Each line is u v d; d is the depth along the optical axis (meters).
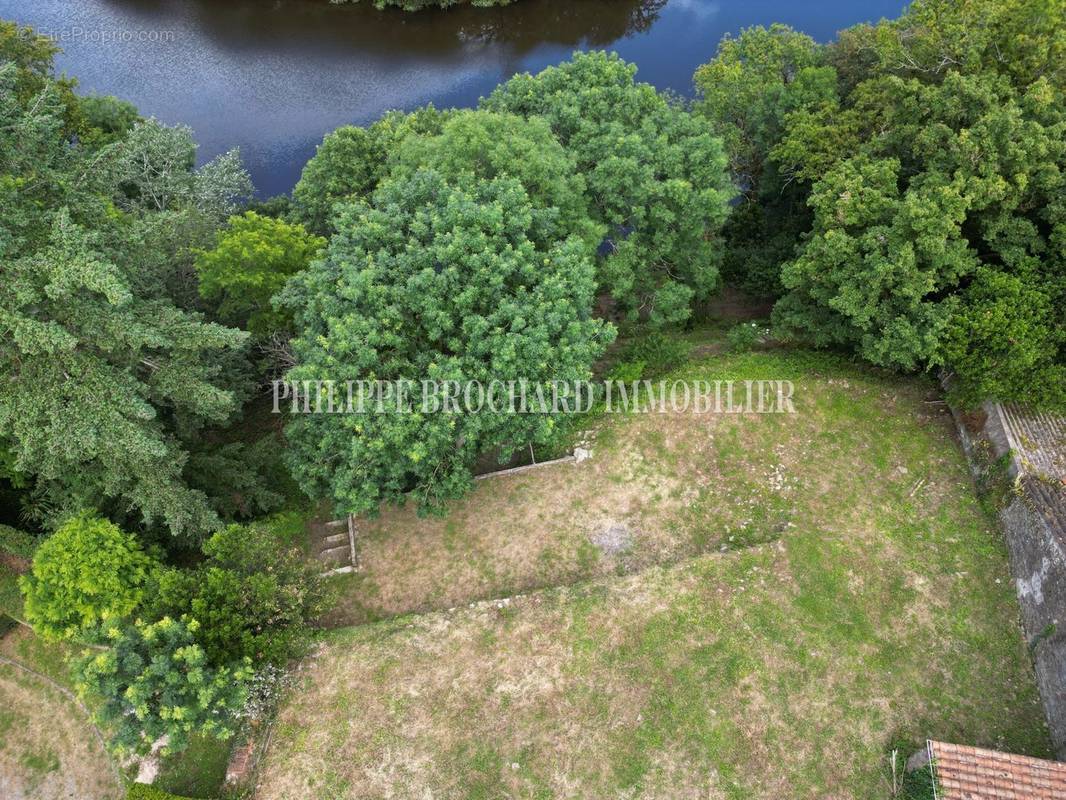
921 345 21.23
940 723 17.77
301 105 45.50
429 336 18.89
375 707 18.38
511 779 17.27
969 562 20.27
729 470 23.02
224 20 51.88
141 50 49.06
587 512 22.39
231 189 33.53
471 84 47.53
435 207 20.61
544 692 18.47
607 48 50.22
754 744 17.55
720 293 32.84
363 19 52.28
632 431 24.09
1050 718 17.56
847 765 17.22
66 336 16.31
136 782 18.02
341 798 17.11
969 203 20.77
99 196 21.34
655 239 25.58
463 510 22.70
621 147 25.08
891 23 30.16
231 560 19.12
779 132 30.94
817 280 23.75
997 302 20.59
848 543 20.91
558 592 20.28
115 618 16.67
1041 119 22.48
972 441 22.17
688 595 20.00
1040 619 18.44
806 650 18.92
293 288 21.53
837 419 23.89
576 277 19.97
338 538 22.88
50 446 17.25
